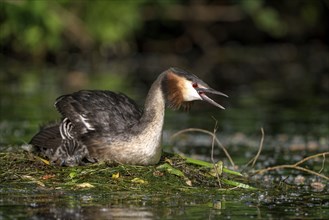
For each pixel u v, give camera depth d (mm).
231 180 11266
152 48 29016
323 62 28391
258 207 9586
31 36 25422
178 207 9422
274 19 27781
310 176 11891
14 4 25016
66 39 27188
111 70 25484
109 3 26359
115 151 10719
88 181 10352
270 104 19875
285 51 29859
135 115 11125
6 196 9727
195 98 10852
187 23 28969
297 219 8969
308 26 30094
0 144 13375
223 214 9141
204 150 14055
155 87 10734
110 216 8828
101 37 26500
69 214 8875
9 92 20484
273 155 13609
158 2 27422
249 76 25078
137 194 10039
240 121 17359
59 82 22406
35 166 10859
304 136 15492
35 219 8609
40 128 12273
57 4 25625
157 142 10695
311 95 21375
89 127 10922
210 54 28906
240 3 27594
